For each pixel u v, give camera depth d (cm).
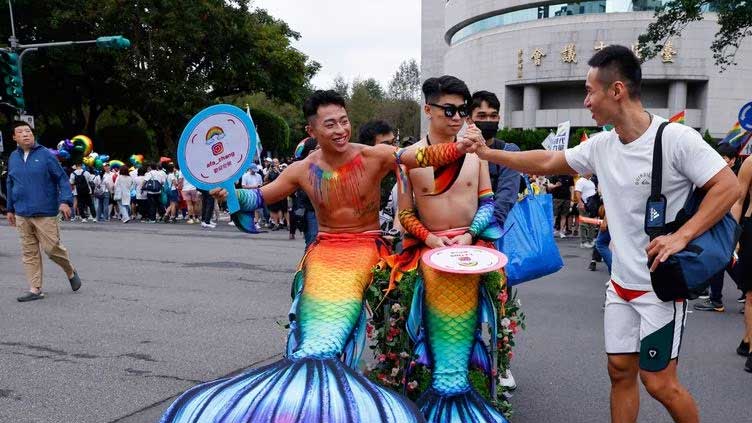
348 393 261
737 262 509
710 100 3753
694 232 267
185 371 477
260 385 267
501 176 402
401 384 346
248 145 345
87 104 3666
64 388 441
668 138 275
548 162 323
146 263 1012
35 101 3397
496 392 345
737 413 404
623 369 305
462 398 317
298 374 270
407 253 354
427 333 328
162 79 2891
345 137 340
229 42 3100
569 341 567
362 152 348
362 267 330
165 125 3170
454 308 327
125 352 525
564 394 437
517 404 418
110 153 3600
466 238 344
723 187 264
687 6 1786
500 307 342
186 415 262
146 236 1445
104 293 767
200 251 1164
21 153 720
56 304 706
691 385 456
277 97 3638
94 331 592
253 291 780
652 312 286
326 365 276
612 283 306
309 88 4075
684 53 3716
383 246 355
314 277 326
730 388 450
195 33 2791
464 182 354
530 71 4009
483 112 425
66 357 512
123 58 2814
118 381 455
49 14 2873
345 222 350
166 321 629
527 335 586
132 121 3688
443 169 344
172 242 1316
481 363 333
